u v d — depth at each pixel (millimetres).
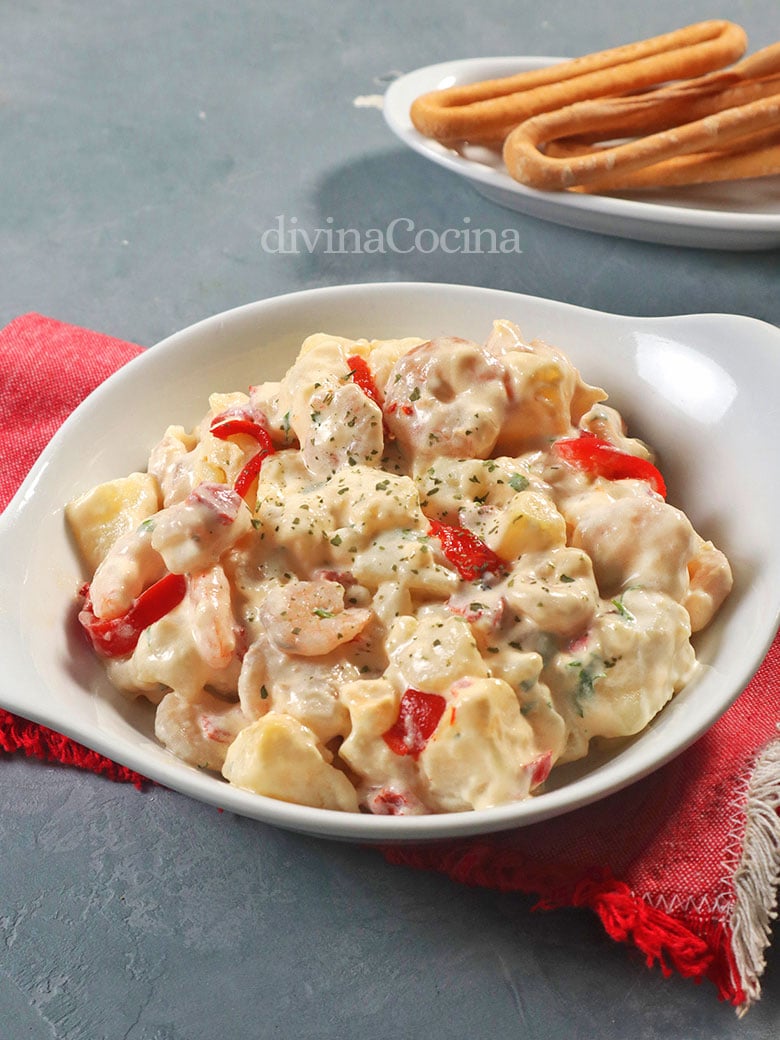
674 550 341
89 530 369
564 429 379
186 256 588
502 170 587
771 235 544
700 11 781
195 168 651
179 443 395
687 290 555
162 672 332
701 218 537
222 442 383
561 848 324
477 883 323
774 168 565
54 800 350
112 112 696
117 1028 298
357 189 632
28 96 709
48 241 601
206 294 564
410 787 311
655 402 399
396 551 338
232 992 305
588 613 328
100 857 335
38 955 313
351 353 402
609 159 548
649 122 583
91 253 592
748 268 569
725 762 339
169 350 410
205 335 416
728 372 385
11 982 307
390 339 431
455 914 321
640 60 606
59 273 580
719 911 309
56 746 356
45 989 306
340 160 655
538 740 320
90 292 567
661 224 546
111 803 348
